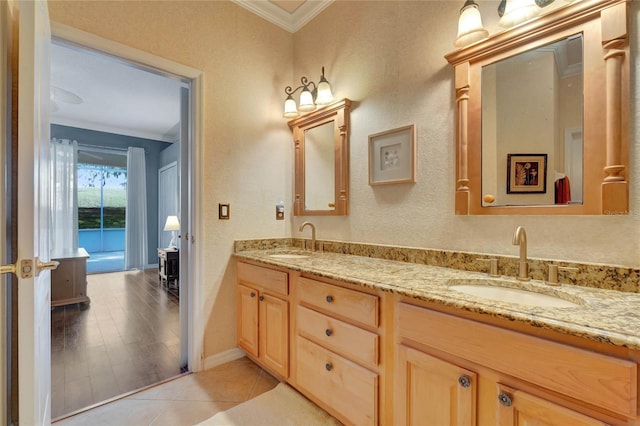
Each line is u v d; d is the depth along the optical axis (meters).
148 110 4.57
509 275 1.33
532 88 1.30
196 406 1.65
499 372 0.89
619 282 1.09
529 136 1.31
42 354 1.20
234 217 2.20
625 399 0.68
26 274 0.97
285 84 2.53
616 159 1.10
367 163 1.98
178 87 3.73
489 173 1.42
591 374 0.73
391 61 1.86
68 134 5.19
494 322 0.91
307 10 2.39
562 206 1.22
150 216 6.14
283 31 2.52
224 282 2.14
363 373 1.28
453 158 1.55
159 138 5.98
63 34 1.55
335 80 2.21
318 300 1.51
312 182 2.35
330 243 2.19
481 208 1.44
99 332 2.68
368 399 1.26
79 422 1.52
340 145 2.11
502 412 0.87
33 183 0.99
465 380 0.95
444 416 1.01
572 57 1.20
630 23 1.09
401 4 1.81
